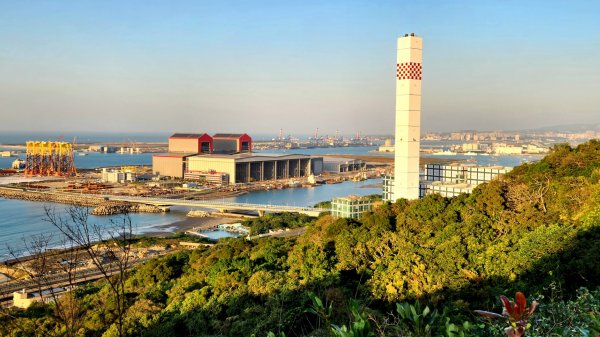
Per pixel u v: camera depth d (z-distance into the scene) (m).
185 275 116.12
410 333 20.02
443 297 70.75
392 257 87.19
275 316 66.50
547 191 104.31
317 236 125.88
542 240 70.75
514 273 70.62
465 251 81.00
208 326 76.12
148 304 84.50
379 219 116.94
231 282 89.12
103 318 74.69
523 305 14.98
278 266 100.06
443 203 114.38
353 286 83.56
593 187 91.56
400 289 74.38
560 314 21.61
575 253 67.31
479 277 74.38
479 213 101.06
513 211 100.19
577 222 81.88
